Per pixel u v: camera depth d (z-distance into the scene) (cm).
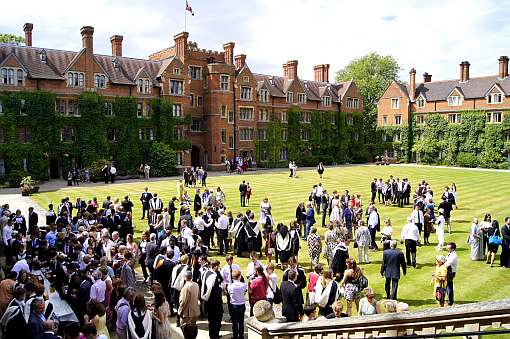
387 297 1377
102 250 1472
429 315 587
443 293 1317
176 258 1381
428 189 2619
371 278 1619
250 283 1164
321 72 8156
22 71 4800
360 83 9288
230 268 1256
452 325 571
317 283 1113
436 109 7638
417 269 1714
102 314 901
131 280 1246
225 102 6341
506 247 1722
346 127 7844
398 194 3089
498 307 539
